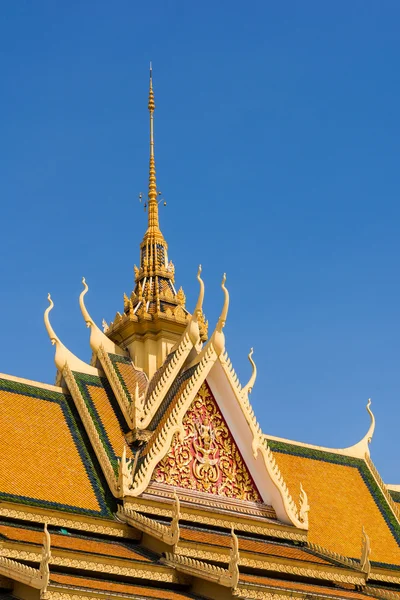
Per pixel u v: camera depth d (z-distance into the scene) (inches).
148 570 2268.7
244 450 2709.2
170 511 2517.2
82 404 2711.6
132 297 3125.0
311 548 2711.6
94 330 2974.9
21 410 2632.9
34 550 2154.3
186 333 2827.3
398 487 3346.5
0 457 2470.5
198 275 2871.6
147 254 3225.9
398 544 3014.3
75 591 2027.6
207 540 2443.4
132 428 2679.6
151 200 3314.5
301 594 2310.5
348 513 3016.7
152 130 3417.8
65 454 2578.7
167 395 2755.9
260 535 2635.3
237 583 2196.1
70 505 2434.8
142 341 3026.6
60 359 2812.5
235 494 2669.8
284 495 2687.0
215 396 2726.4
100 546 2347.4
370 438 3314.5
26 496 2397.9
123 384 2866.6
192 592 2298.2
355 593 2561.5
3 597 2064.5
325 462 3161.9
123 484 2481.5
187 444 2632.9
